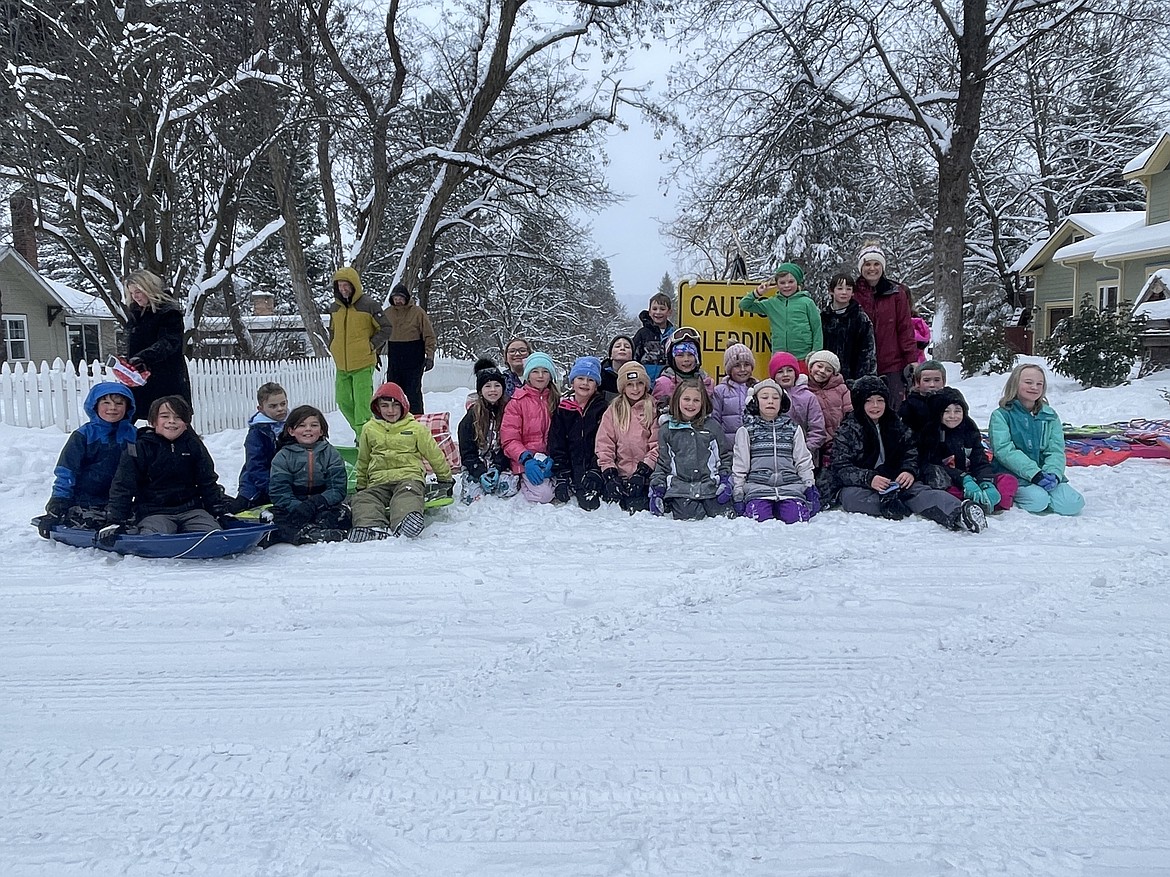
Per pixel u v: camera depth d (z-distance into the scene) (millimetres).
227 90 12867
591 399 6344
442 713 2982
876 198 31156
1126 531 5293
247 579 4465
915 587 4266
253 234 23547
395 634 3699
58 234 14414
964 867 2137
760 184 20453
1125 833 2277
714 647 3537
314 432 5340
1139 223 23328
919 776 2561
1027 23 17641
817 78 19391
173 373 6562
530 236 25250
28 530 5434
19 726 2910
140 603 4098
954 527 5355
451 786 2525
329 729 2873
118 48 12062
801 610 3959
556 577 4473
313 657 3461
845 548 4965
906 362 7129
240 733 2854
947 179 17688
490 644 3584
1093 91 26688
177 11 12633
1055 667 3314
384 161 16531
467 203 24500
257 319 35125
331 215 17297
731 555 4859
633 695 3109
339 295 8648
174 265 14906
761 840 2260
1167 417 10000
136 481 4996
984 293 32219
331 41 15758
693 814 2379
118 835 2299
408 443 5758
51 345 24844
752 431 5848
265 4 13500
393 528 5406
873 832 2291
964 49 17062
